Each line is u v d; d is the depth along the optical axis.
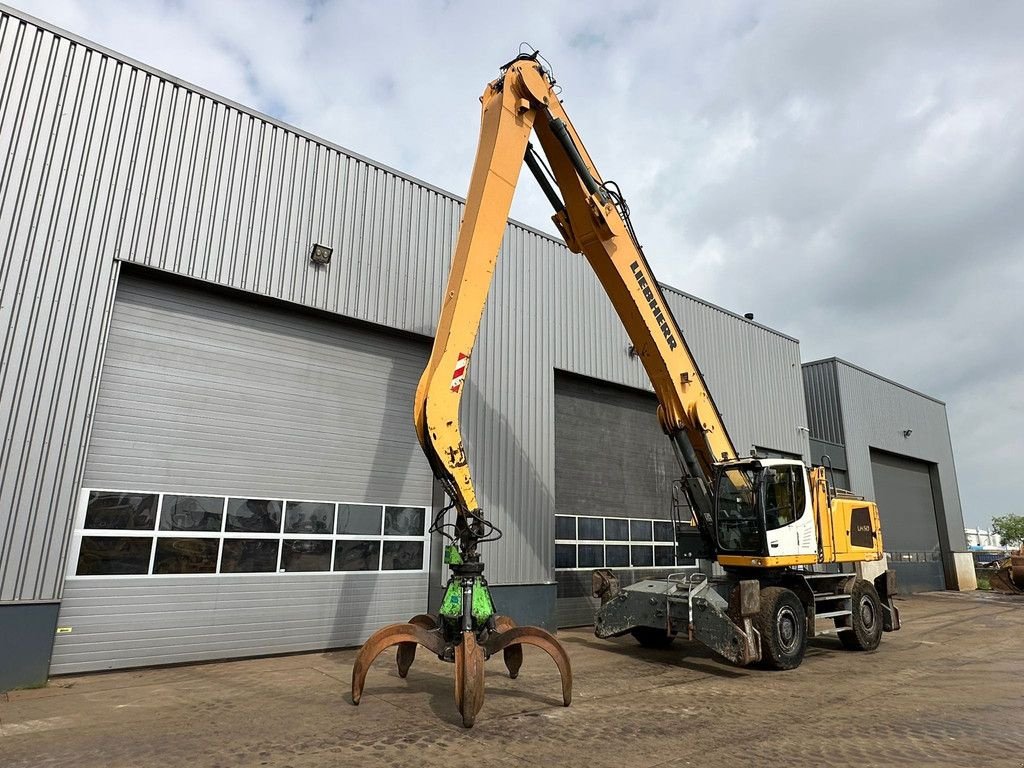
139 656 8.32
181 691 7.29
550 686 7.88
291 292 9.91
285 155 10.13
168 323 9.12
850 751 5.73
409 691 7.34
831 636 13.12
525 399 12.73
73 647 7.88
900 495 26.69
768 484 10.15
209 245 9.20
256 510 9.54
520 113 7.94
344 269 10.50
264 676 8.09
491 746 5.55
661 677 8.70
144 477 8.66
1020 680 8.95
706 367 17.38
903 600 22.47
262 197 9.80
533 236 13.59
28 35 8.09
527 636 6.77
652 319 9.93
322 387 10.45
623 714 6.73
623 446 15.16
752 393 18.72
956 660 10.54
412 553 11.08
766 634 9.20
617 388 15.17
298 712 6.46
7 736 5.62
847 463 23.09
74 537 8.04
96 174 8.38
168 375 9.03
